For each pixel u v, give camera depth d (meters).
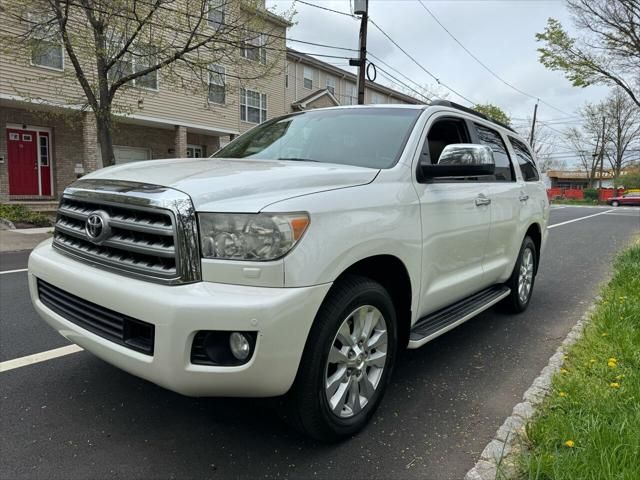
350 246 2.46
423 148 3.33
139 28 10.06
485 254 4.09
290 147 3.55
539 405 2.88
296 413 2.44
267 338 2.14
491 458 2.44
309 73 28.98
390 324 2.89
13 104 14.53
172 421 2.86
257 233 2.19
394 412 3.02
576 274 7.71
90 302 2.51
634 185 54.62
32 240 10.79
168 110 18.53
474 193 3.81
